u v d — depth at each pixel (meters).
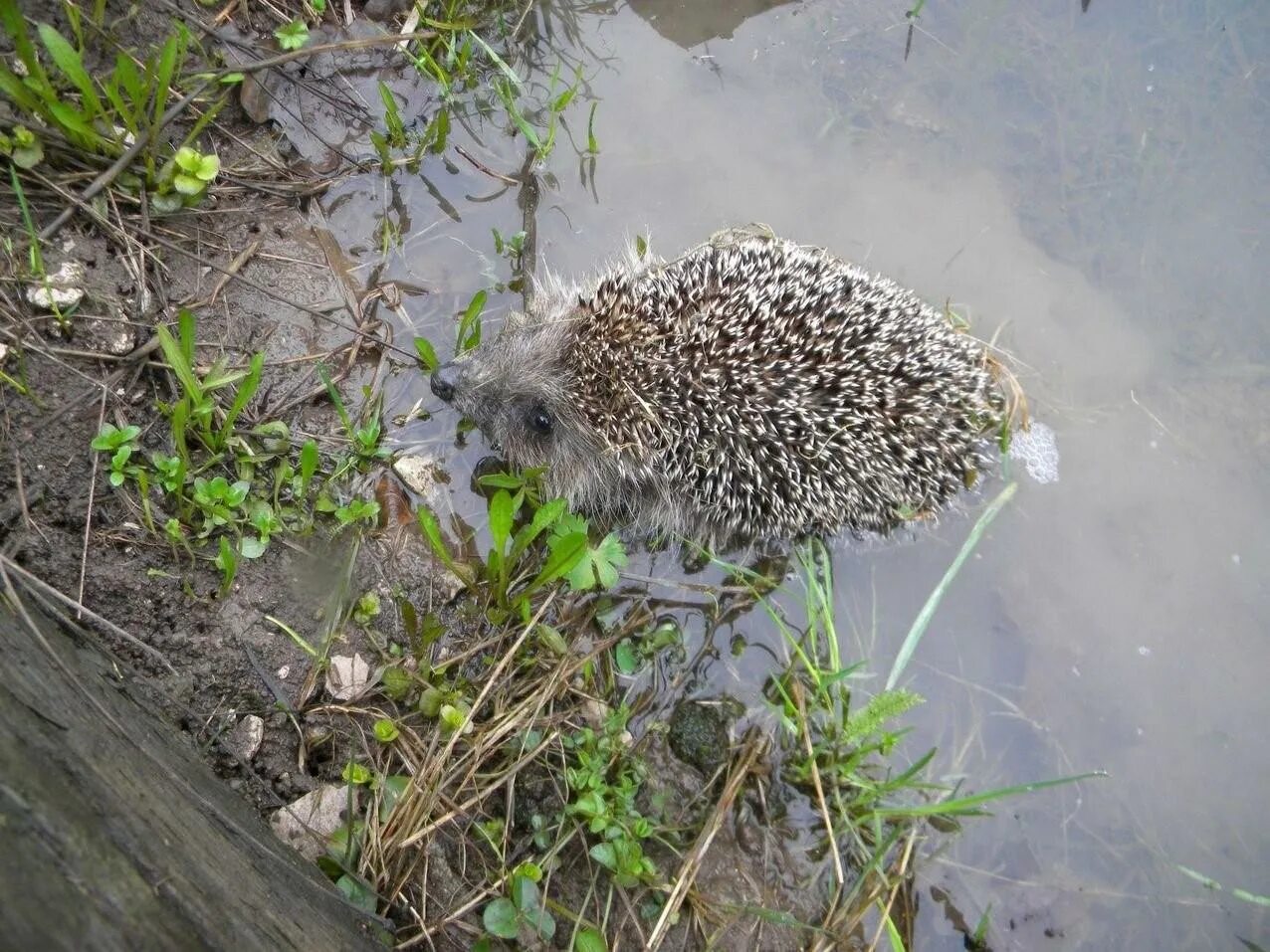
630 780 0.37
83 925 0.18
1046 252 0.51
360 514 0.38
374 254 0.44
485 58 0.49
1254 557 0.44
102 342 0.36
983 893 0.38
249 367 0.39
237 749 0.34
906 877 0.38
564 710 0.38
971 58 0.54
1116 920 0.38
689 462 0.42
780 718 0.39
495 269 0.46
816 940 0.36
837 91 0.52
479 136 0.48
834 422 0.41
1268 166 0.52
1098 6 0.55
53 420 0.34
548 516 0.37
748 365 0.41
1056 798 0.40
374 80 0.46
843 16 0.54
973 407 0.44
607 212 0.48
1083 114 0.53
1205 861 0.39
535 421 0.45
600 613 0.41
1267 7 0.55
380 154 0.45
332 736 0.35
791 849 0.38
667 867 0.36
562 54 0.51
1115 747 0.41
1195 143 0.53
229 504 0.36
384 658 0.37
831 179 0.50
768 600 0.42
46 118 0.37
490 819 0.35
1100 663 0.42
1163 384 0.48
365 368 0.42
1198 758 0.41
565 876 0.35
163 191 0.39
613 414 0.43
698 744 0.39
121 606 0.33
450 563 0.37
